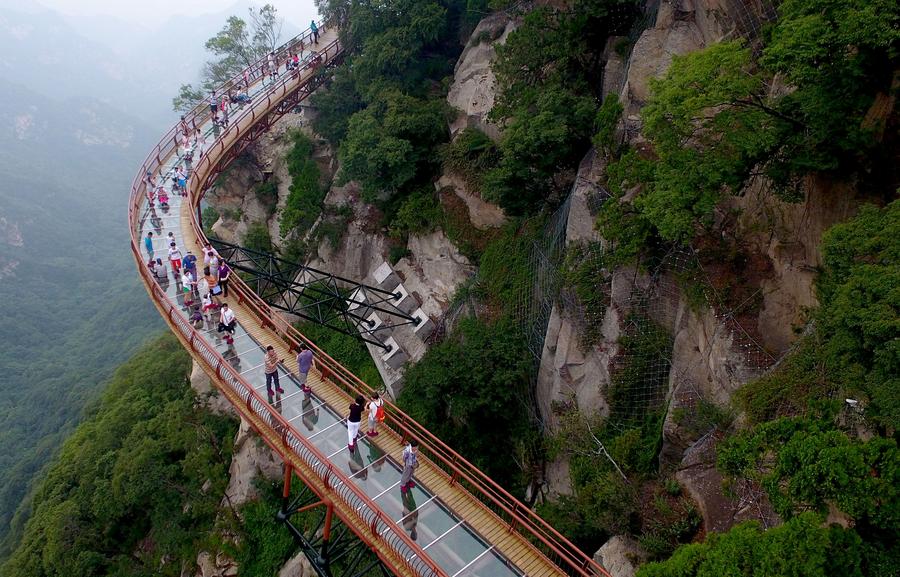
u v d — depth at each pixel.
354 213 42.12
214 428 41.62
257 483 35.31
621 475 20.67
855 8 13.14
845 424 13.80
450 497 19.12
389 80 40.06
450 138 37.00
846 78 14.20
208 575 34.16
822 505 11.00
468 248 34.06
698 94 16.22
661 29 24.30
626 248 21.47
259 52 56.09
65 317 150.88
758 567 10.77
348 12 45.28
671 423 20.02
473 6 37.72
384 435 21.06
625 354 22.97
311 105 47.56
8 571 43.03
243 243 50.31
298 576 31.08
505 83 30.16
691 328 20.94
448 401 28.77
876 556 10.73
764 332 18.78
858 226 12.87
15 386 116.06
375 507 17.20
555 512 22.98
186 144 39.34
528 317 28.92
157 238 32.12
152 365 55.56
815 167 15.54
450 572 16.69
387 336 36.47
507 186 29.19
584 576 16.47
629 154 21.27
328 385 23.09
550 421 26.28
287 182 50.12
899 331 11.01
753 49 20.45
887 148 15.66
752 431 13.70
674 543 17.30
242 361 23.42
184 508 38.12
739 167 16.58
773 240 19.28
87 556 39.34
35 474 71.56
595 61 30.28
